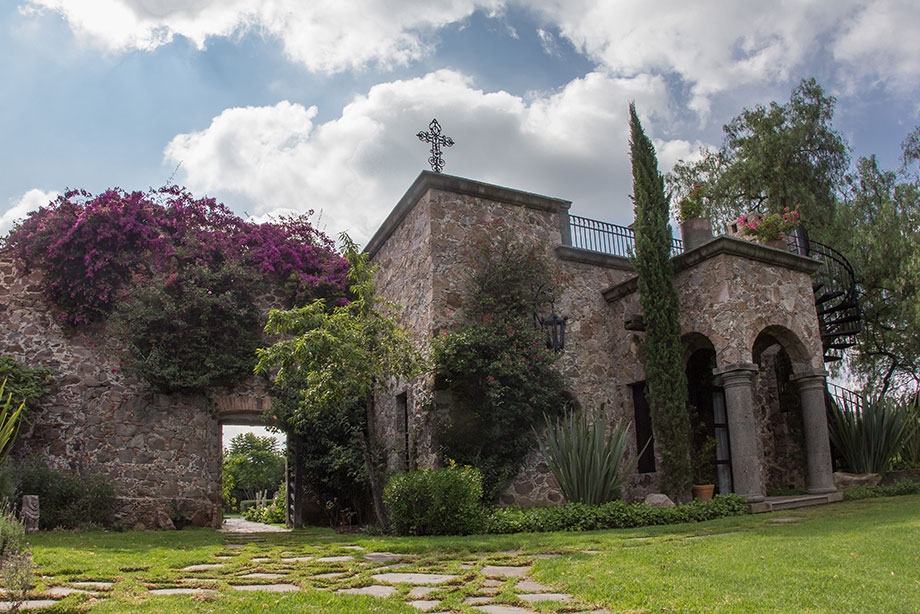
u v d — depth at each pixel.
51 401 10.70
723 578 3.88
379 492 9.91
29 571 3.17
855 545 4.90
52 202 11.40
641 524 8.05
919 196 16.16
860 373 17.23
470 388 9.98
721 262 9.79
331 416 11.94
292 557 5.90
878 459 11.19
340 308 9.27
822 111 18.27
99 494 9.95
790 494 10.95
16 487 8.93
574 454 8.95
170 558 5.61
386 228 12.58
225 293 11.83
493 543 6.24
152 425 11.18
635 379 11.28
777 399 12.93
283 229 13.42
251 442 31.47
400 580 4.45
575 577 4.20
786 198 17.73
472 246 10.82
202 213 12.54
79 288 10.95
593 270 12.06
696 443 11.08
